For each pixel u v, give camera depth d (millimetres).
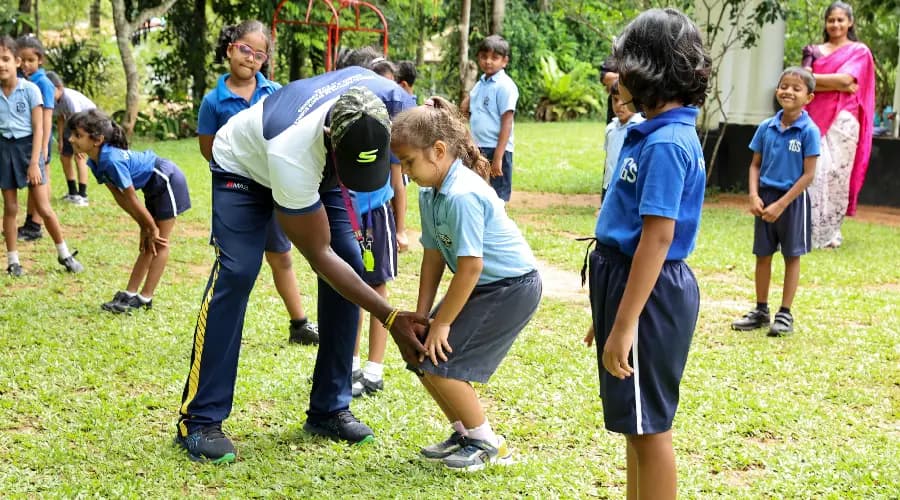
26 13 16797
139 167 5488
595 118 25781
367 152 3125
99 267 6859
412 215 9531
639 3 12227
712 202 11211
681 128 2607
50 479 3439
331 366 3840
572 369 4824
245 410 4188
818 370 4898
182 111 18156
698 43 2590
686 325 2760
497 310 3422
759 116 11891
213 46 18938
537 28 26094
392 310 3434
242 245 3654
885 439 3977
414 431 3955
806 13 15055
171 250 7504
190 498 3320
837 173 8375
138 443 3775
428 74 22688
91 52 18734
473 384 4547
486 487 3439
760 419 4145
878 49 14398
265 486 3430
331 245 3982
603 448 3830
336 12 14578
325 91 3488
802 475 3596
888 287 6926
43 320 5445
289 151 3314
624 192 2715
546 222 9383
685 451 3842
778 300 6441
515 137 19281
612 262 2770
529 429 4008
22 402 4176
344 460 3684
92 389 4430
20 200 9695
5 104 6410
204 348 3654
